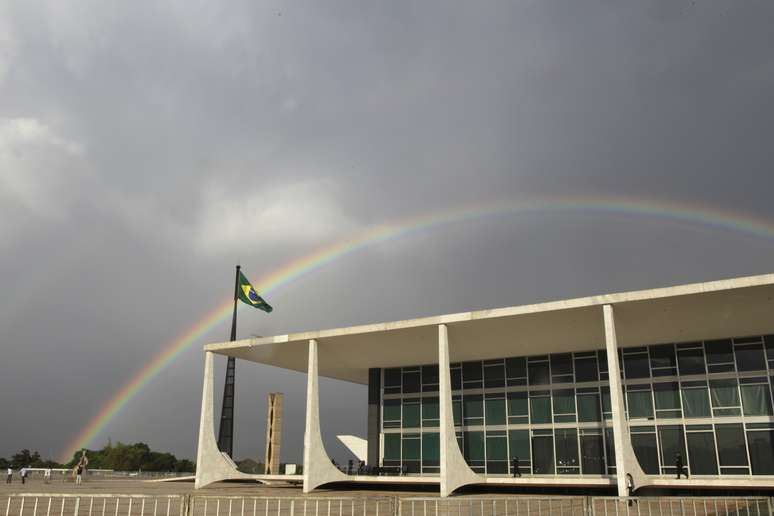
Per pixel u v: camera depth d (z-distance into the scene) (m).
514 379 40.78
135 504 23.42
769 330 34.00
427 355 41.88
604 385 38.03
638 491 31.77
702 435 34.81
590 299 31.03
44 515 19.34
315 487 37.91
